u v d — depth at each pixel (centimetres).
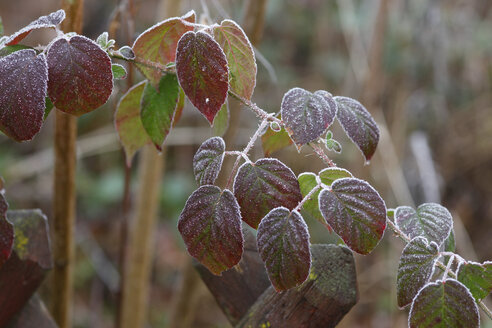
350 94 171
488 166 215
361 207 60
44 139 211
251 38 94
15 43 64
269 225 59
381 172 182
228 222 60
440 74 185
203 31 63
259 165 61
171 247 203
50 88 61
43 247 73
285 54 241
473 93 218
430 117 206
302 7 242
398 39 184
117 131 73
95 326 177
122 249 106
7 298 73
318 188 61
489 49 209
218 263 61
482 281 61
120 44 90
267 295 69
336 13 230
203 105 62
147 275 112
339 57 232
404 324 171
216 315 193
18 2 246
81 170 211
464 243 197
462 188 218
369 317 195
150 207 107
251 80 65
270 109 216
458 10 206
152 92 69
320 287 66
